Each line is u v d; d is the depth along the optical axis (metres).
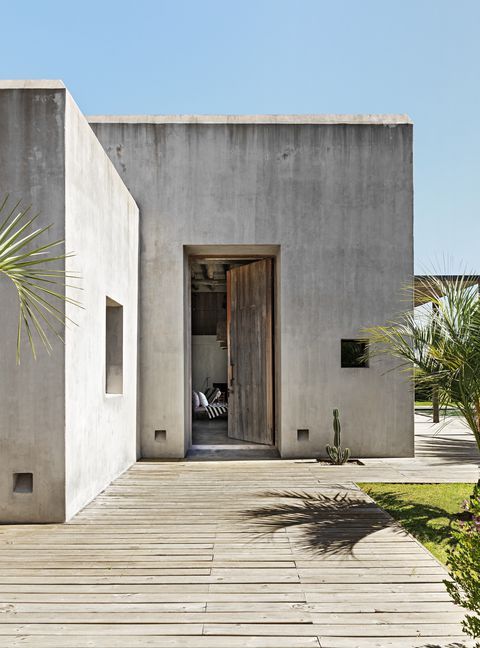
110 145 7.59
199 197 7.56
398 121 7.65
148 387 7.52
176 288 7.56
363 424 7.50
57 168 4.53
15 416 4.50
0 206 4.52
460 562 2.45
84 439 4.98
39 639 2.56
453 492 5.47
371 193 7.60
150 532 4.20
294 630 2.65
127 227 6.73
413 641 2.54
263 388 8.34
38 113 4.55
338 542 3.94
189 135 7.57
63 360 4.50
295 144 7.58
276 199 7.55
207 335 15.05
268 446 8.24
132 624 2.71
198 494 5.40
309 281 7.52
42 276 4.50
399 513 4.70
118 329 6.52
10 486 4.48
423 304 4.91
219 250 7.95
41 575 3.34
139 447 7.43
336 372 7.50
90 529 4.28
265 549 3.80
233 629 2.66
